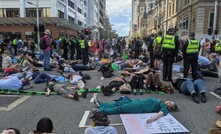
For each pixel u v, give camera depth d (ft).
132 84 26.81
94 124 14.01
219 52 60.80
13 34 152.05
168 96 25.73
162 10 251.39
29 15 155.43
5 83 27.27
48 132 12.89
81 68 46.29
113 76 39.06
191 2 146.00
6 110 21.22
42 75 33.06
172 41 32.63
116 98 24.85
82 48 52.16
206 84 32.32
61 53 73.97
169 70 33.47
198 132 16.46
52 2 153.28
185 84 25.67
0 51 72.33
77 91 26.37
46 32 45.65
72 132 16.58
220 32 125.29
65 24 155.33
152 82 27.07
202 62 39.27
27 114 20.17
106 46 100.68
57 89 26.37
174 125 17.20
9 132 12.73
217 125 13.48
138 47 67.10
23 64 41.63
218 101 23.93
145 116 18.93
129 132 16.11
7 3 154.61
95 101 21.09
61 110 21.12
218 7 125.39
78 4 235.40
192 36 30.60
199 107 21.94
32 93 26.68
